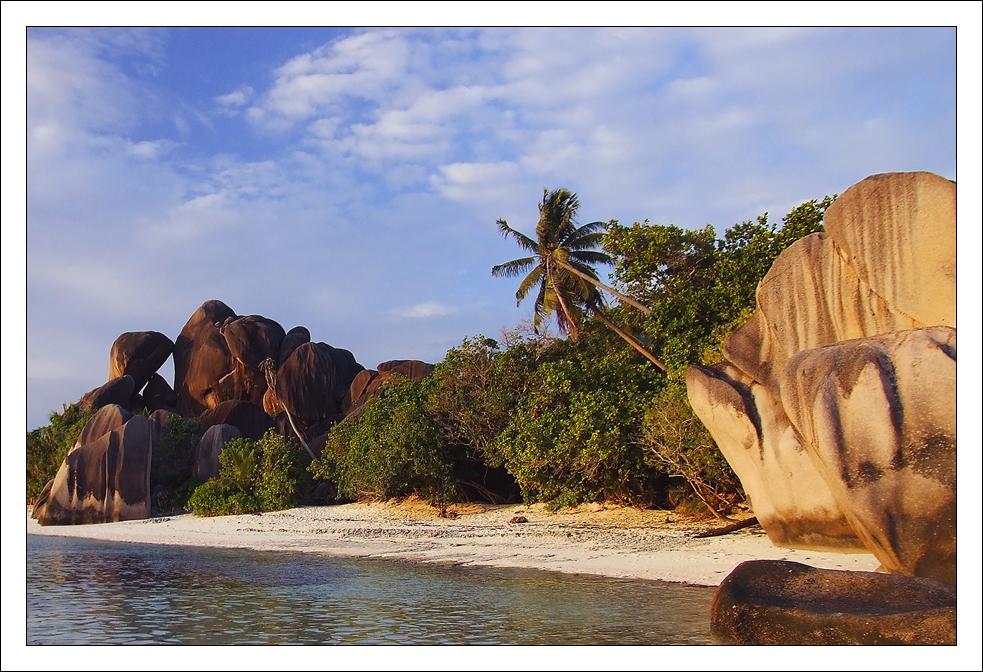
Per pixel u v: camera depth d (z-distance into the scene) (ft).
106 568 55.21
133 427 100.73
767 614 26.99
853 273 42.09
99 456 98.48
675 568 46.93
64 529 90.74
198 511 96.22
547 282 94.17
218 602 40.63
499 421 84.79
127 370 154.81
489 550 59.36
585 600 38.63
